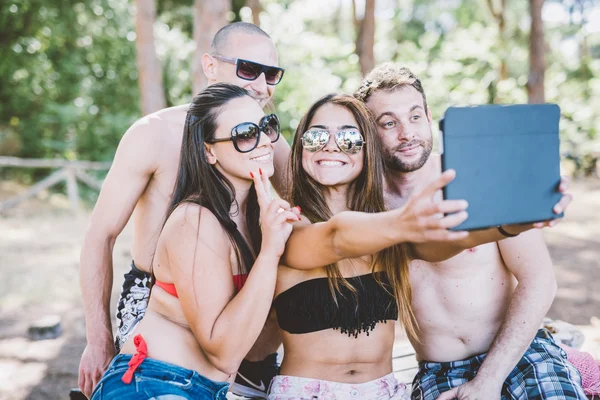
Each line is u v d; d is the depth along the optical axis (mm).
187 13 15570
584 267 6855
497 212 1232
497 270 1992
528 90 10219
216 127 1687
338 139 1734
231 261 1692
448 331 2023
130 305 2209
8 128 13703
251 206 1820
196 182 1713
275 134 1795
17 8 13078
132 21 14656
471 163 1212
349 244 1454
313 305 1724
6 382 3945
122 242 7824
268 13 14883
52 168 13297
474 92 13844
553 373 1876
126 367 1650
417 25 22391
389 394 1773
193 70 6738
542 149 1267
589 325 4812
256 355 2326
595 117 15336
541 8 10000
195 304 1596
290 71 13164
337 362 1747
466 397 1849
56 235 8508
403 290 1804
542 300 1871
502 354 1856
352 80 12547
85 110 13773
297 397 1731
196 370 1657
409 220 1251
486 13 20688
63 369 4152
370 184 1817
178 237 1617
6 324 5074
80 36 14070
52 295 5840
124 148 2197
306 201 1840
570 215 10000
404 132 1949
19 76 13586
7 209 10312
